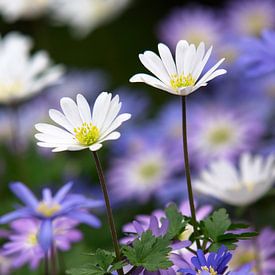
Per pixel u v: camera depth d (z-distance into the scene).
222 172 0.96
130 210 1.37
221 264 0.76
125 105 1.63
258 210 1.20
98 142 0.76
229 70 1.57
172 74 0.78
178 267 0.78
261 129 1.42
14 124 1.59
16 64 1.22
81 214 0.90
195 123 1.45
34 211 0.89
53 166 1.35
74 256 1.08
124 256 0.76
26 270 1.02
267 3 1.77
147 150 1.43
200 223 0.78
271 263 0.97
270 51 1.08
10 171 1.37
